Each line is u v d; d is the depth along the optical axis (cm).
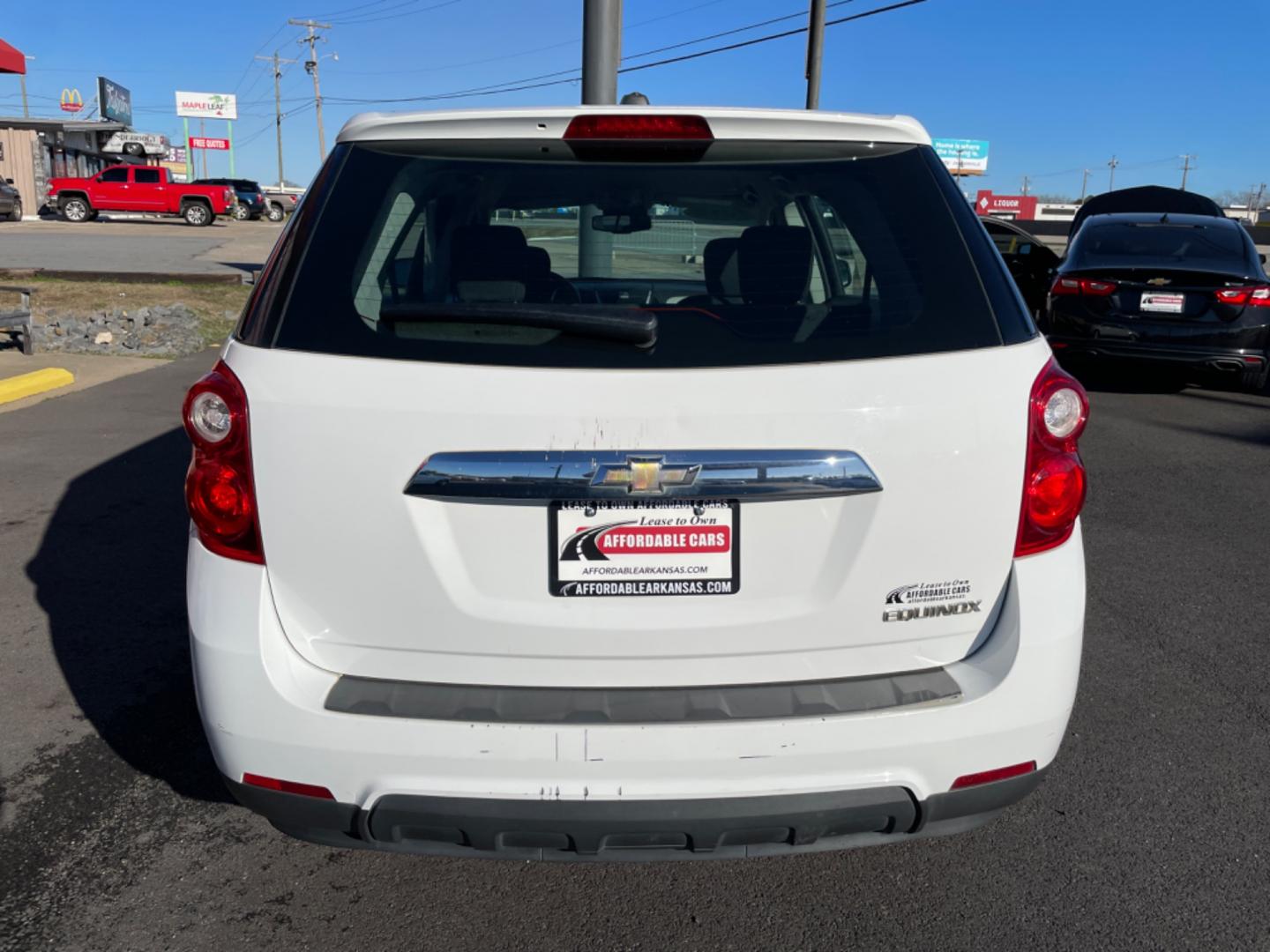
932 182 235
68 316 1284
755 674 214
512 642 210
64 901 260
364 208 227
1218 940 248
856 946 248
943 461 208
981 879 273
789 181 232
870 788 209
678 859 215
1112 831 293
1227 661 403
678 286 235
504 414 201
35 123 4047
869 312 217
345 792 208
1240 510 603
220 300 1580
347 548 207
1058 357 940
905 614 214
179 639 413
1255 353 886
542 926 254
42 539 527
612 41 904
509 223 233
